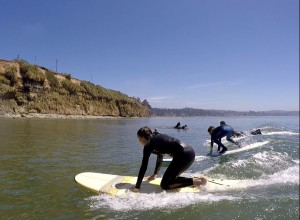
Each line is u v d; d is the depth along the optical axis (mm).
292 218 4004
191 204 4555
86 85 63656
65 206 4414
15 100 42719
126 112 80875
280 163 7895
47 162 7891
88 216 4043
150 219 3971
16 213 4094
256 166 7480
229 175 6688
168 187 5223
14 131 17047
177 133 22359
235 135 15922
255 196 4973
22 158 8312
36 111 45094
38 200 4664
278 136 16594
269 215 4121
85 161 8320
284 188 5492
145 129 5375
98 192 5070
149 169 7512
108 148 11398
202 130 26609
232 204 4562
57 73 55750
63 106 51594
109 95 74562
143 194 4988
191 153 5246
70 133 17750
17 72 44188
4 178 5980
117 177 5859
